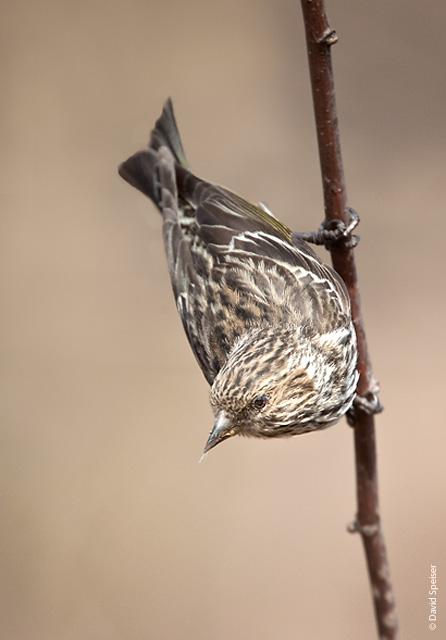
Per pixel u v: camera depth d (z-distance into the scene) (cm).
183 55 1345
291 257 794
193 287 809
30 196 1283
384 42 1395
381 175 1321
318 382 730
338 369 738
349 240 718
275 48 1362
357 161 1333
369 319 1238
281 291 773
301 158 1302
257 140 1311
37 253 1261
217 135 1313
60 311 1241
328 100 678
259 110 1330
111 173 1291
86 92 1319
